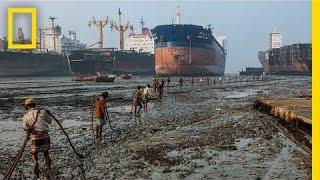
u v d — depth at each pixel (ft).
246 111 79.46
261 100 83.66
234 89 180.75
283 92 153.79
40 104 100.01
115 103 104.12
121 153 35.63
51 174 27.76
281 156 33.71
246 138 43.96
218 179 26.03
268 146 38.70
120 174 27.76
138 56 542.16
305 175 26.63
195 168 29.45
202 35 407.44
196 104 98.22
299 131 49.60
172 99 116.37
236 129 51.08
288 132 48.60
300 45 536.42
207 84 234.58
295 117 53.57
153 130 51.42
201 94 142.61
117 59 495.00
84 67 453.58
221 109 84.02
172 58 401.29
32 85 224.33
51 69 490.08
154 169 29.27
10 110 85.97
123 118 67.00
